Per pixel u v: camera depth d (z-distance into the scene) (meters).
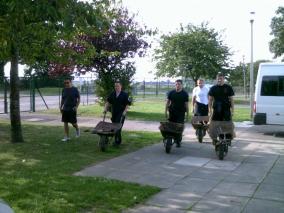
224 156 11.19
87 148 12.05
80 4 6.27
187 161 10.62
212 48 39.84
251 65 23.84
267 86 16.55
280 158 11.34
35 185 7.68
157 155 11.34
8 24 7.13
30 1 5.96
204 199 7.32
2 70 22.92
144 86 49.03
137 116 22.66
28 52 12.26
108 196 7.18
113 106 12.41
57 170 9.11
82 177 8.47
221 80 11.39
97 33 12.57
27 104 32.38
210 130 11.24
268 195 7.66
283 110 16.34
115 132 11.59
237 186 8.26
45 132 15.48
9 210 3.56
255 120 16.70
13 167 9.34
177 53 40.56
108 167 9.67
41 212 6.24
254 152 12.25
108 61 23.31
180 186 8.15
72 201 6.83
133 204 6.89
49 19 6.32
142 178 8.72
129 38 22.73
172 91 12.28
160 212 6.56
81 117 22.41
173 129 11.69
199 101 14.47
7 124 18.16
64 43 13.51
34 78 26.77
